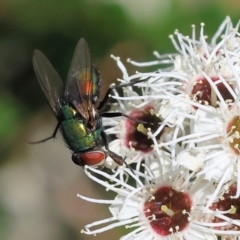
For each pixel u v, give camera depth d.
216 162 0.10
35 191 0.15
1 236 0.14
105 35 0.14
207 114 0.10
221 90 0.11
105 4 0.14
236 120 0.10
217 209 0.10
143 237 0.11
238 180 0.10
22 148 0.14
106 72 0.14
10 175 0.15
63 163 0.15
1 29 0.15
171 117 0.11
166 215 0.11
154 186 0.11
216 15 0.13
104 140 0.11
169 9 0.14
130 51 0.14
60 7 0.14
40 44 0.14
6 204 0.15
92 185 0.14
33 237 0.14
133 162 0.11
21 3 0.14
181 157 0.10
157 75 0.11
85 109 0.11
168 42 0.14
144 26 0.14
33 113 0.14
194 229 0.11
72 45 0.14
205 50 0.11
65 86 0.11
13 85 0.15
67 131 0.11
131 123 0.11
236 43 0.11
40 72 0.11
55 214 0.15
